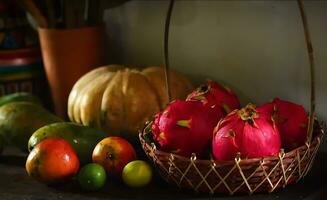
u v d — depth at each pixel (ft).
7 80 5.01
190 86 4.41
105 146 3.78
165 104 4.22
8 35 4.98
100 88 4.25
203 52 4.60
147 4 4.76
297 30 4.15
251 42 4.37
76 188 3.77
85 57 4.67
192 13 4.57
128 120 4.18
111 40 5.02
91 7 4.69
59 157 3.67
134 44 4.92
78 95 4.35
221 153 3.37
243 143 3.32
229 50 4.48
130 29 4.90
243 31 4.38
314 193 3.53
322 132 3.63
